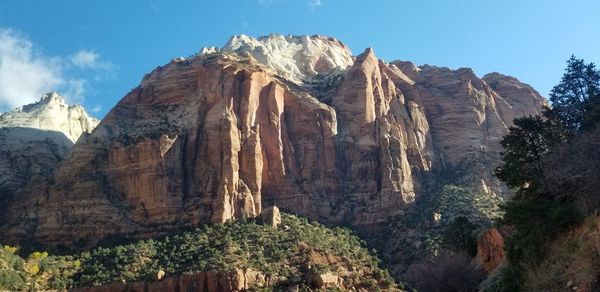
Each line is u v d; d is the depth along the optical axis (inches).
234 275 3484.3
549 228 1716.3
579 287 1379.2
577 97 2942.9
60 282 3681.1
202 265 3622.0
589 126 2410.2
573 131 2426.2
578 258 1450.5
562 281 1470.2
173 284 3548.2
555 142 2218.3
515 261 1846.7
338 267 3779.5
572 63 3014.3
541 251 1712.6
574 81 2979.8
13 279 3538.4
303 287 3484.3
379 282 3730.3
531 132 2353.6
